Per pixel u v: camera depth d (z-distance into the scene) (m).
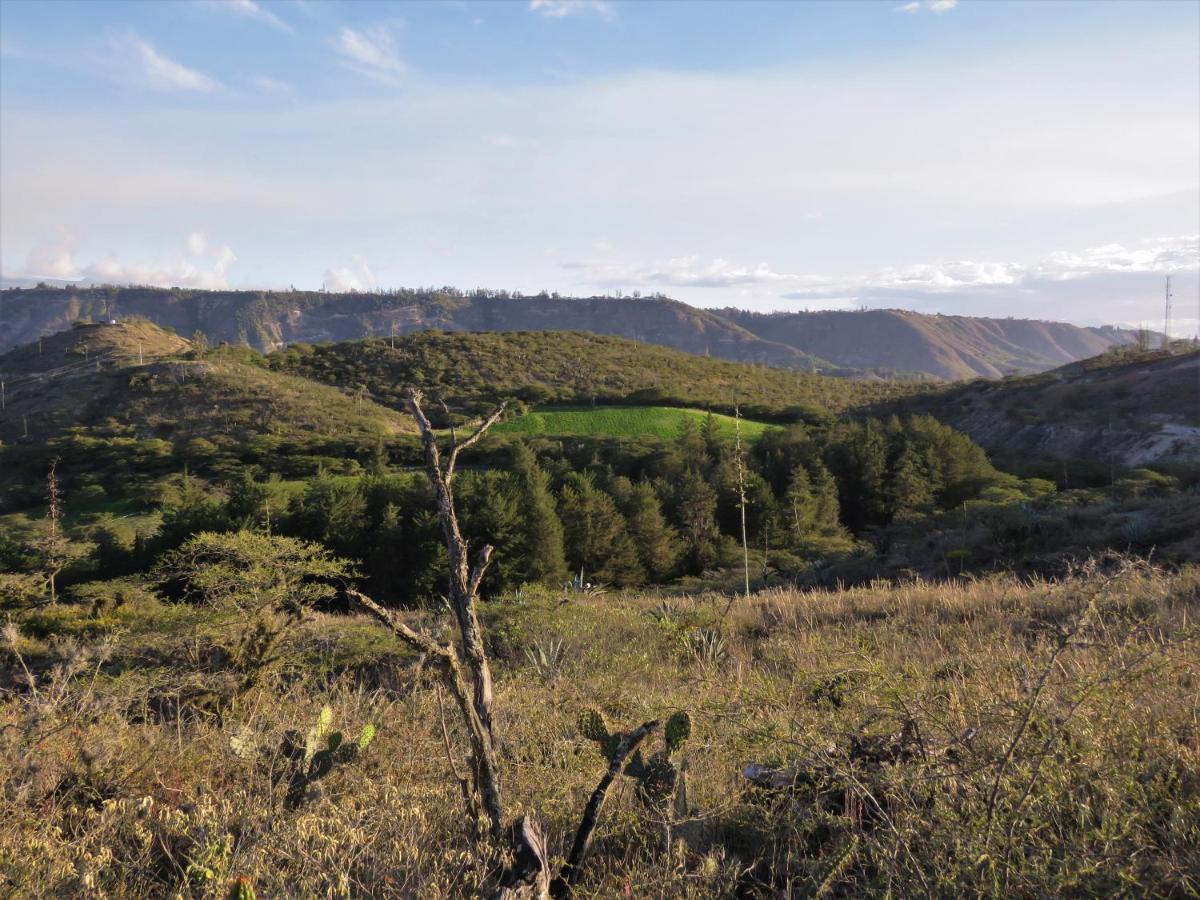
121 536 46.94
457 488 39.50
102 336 131.88
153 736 3.62
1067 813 2.08
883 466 50.59
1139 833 1.95
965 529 16.77
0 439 87.69
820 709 3.26
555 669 5.74
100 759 3.20
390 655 6.53
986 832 1.92
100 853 2.36
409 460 76.06
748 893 2.20
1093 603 3.19
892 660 4.71
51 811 2.77
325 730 3.12
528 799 2.74
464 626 2.13
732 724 3.04
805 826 2.25
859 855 2.07
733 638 7.17
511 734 3.55
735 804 2.57
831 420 79.38
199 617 6.69
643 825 2.48
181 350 134.00
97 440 78.31
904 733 2.64
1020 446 74.31
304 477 69.50
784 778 2.67
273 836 2.36
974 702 2.81
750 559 32.34
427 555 36.19
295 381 106.94
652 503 43.25
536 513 38.34
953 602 7.43
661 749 2.93
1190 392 70.75
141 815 2.75
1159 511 14.05
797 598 9.22
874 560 17.05
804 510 43.22
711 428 67.75
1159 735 2.49
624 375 121.56
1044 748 2.19
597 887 2.15
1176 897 1.78
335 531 38.94
